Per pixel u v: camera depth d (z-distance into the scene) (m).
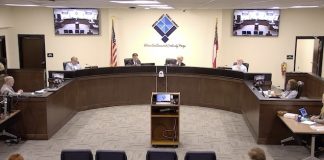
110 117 9.84
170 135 7.71
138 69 11.04
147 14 13.36
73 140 8.01
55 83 9.21
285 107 7.52
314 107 7.46
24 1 7.38
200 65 13.55
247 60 13.61
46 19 13.45
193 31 13.41
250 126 8.74
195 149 7.51
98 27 13.52
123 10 13.30
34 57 13.70
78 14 13.37
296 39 13.34
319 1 6.98
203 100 10.95
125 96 11.09
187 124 9.24
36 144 7.74
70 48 13.60
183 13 13.33
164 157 5.08
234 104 10.42
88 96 10.59
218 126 9.10
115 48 13.24
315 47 13.51
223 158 7.04
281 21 13.29
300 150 7.39
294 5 9.09
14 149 7.45
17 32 13.47
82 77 10.34
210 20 13.29
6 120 7.38
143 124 9.21
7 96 7.53
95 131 8.65
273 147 7.57
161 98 7.59
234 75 10.30
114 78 10.89
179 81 11.03
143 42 13.53
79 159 5.08
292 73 11.98
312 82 11.48
